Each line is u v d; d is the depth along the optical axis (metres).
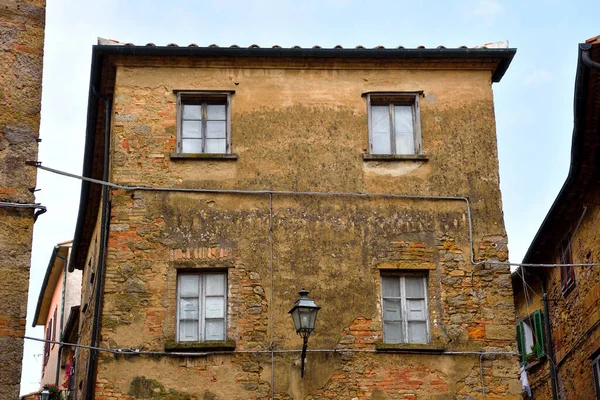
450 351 15.96
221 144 17.05
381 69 17.64
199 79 17.27
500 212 16.92
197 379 15.41
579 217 19.20
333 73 17.58
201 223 16.33
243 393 15.42
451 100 17.55
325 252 16.41
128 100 16.97
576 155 17.19
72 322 23.39
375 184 16.91
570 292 20.28
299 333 14.88
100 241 16.78
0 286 12.78
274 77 17.45
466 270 16.48
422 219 16.75
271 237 16.41
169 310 15.78
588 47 15.16
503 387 15.82
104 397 15.14
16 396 12.41
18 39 13.93
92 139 18.70
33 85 13.82
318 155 17.00
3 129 13.46
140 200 16.33
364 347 15.90
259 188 16.67
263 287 16.09
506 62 17.73
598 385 18.34
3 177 13.26
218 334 15.86
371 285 16.28
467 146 17.28
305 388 15.58
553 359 21.86
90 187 19.58
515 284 24.31
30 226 13.22
